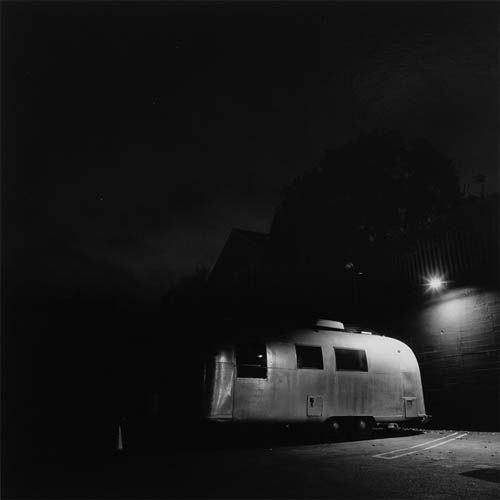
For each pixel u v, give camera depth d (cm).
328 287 1984
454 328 1512
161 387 1089
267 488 666
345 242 2042
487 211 1464
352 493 642
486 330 1428
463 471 789
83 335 2308
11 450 1021
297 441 1214
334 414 1192
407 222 2069
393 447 1089
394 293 1705
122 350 2208
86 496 619
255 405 1080
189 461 887
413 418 1348
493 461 887
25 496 621
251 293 2389
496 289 1417
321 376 1193
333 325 1354
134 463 863
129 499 605
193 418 1025
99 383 2073
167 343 1126
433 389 1552
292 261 2195
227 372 1060
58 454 973
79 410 1745
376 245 1822
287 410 1120
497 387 1388
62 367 2156
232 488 664
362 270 1841
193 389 1039
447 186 2108
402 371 1359
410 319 1645
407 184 2080
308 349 1198
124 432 1320
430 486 683
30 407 1806
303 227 2173
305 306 2072
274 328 1191
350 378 1242
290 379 1142
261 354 1125
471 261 1488
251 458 925
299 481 711
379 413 1277
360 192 2091
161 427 1071
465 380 1467
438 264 1579
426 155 2105
